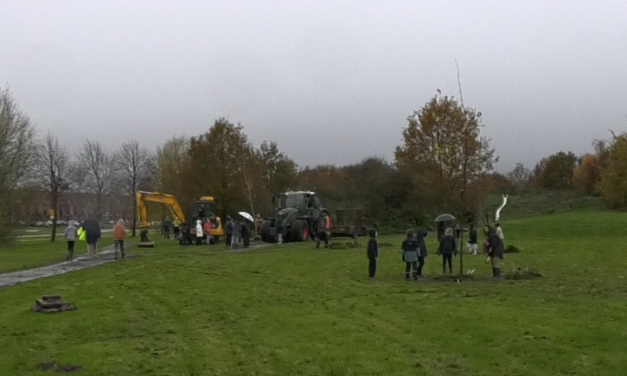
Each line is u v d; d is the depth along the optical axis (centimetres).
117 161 7469
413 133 4712
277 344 1160
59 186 5956
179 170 6241
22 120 5544
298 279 2216
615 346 1101
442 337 1191
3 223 4856
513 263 2734
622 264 2644
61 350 1147
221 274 2388
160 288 1984
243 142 5766
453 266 2673
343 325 1324
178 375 976
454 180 4216
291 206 4725
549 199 8325
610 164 6606
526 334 1202
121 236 3294
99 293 1889
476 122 4600
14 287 2073
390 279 2233
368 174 6888
